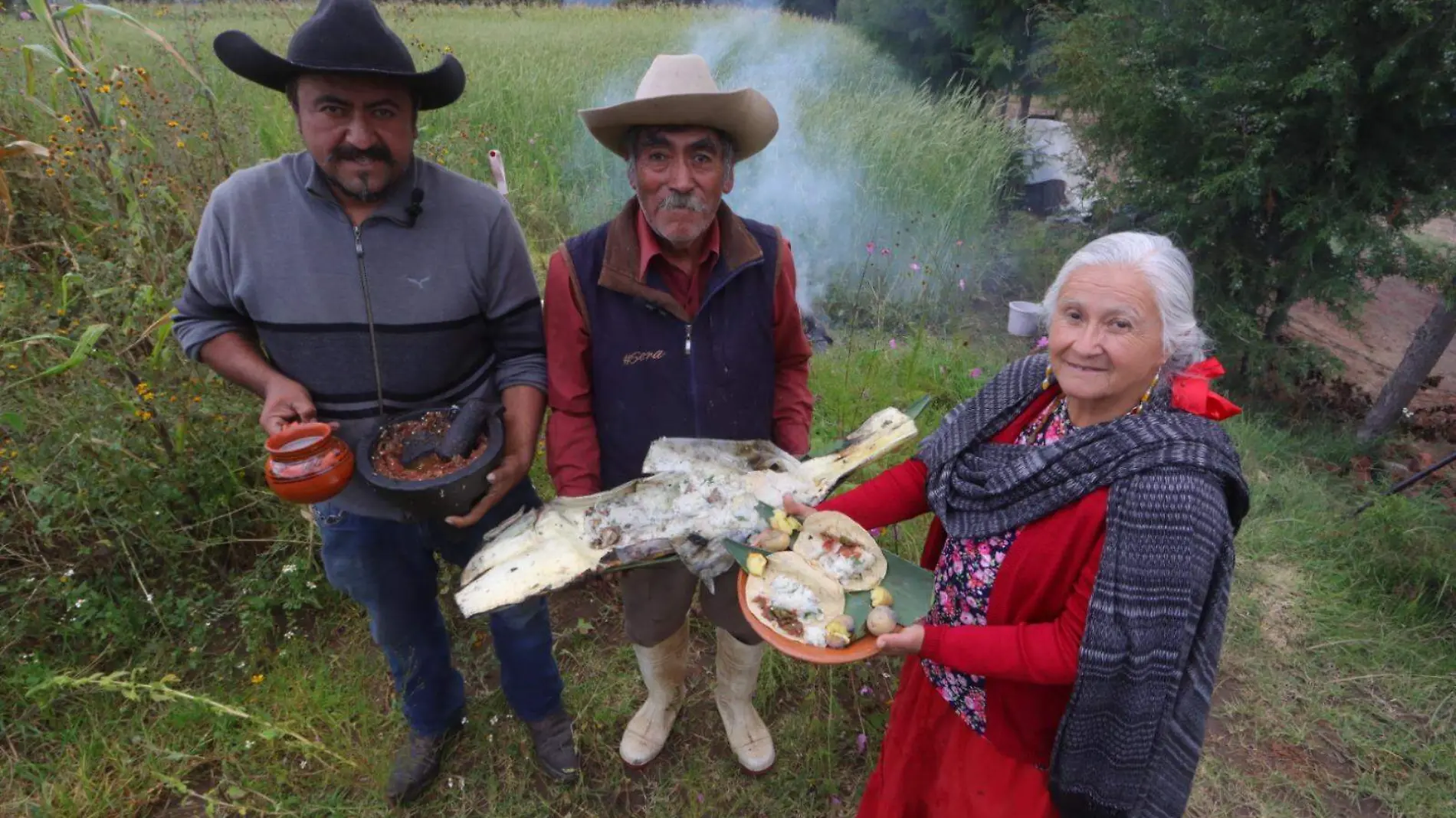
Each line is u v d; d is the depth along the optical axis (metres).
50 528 2.45
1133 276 1.25
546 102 7.21
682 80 1.61
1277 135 4.93
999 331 5.92
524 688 2.19
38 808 2.09
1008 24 9.44
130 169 2.88
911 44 11.09
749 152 1.78
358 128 1.52
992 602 1.47
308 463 1.53
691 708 2.58
